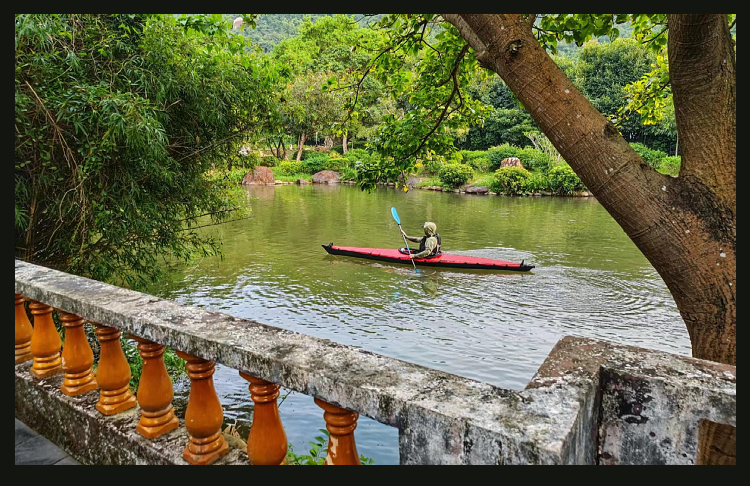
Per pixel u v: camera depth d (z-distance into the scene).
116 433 2.39
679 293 2.75
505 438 1.34
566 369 1.74
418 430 1.50
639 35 5.84
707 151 2.65
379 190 38.00
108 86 6.09
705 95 2.63
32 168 6.09
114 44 6.50
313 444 5.09
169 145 7.59
